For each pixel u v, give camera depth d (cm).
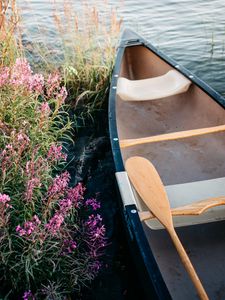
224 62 551
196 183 275
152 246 245
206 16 740
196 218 245
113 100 336
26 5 770
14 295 219
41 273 219
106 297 237
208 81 505
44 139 297
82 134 391
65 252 224
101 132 394
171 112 381
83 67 442
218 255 239
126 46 429
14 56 361
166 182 306
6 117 292
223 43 610
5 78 276
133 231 207
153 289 176
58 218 204
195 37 642
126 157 330
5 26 360
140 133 367
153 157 329
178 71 384
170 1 849
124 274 251
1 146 270
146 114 380
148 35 662
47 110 295
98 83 423
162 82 384
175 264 235
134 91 372
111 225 290
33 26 649
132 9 796
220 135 321
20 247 217
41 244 202
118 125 351
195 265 234
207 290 220
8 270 217
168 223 215
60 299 209
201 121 354
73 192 230
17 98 286
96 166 349
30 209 226
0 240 203
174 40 637
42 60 468
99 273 252
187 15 753
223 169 308
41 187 264
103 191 322
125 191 236
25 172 239
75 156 361
